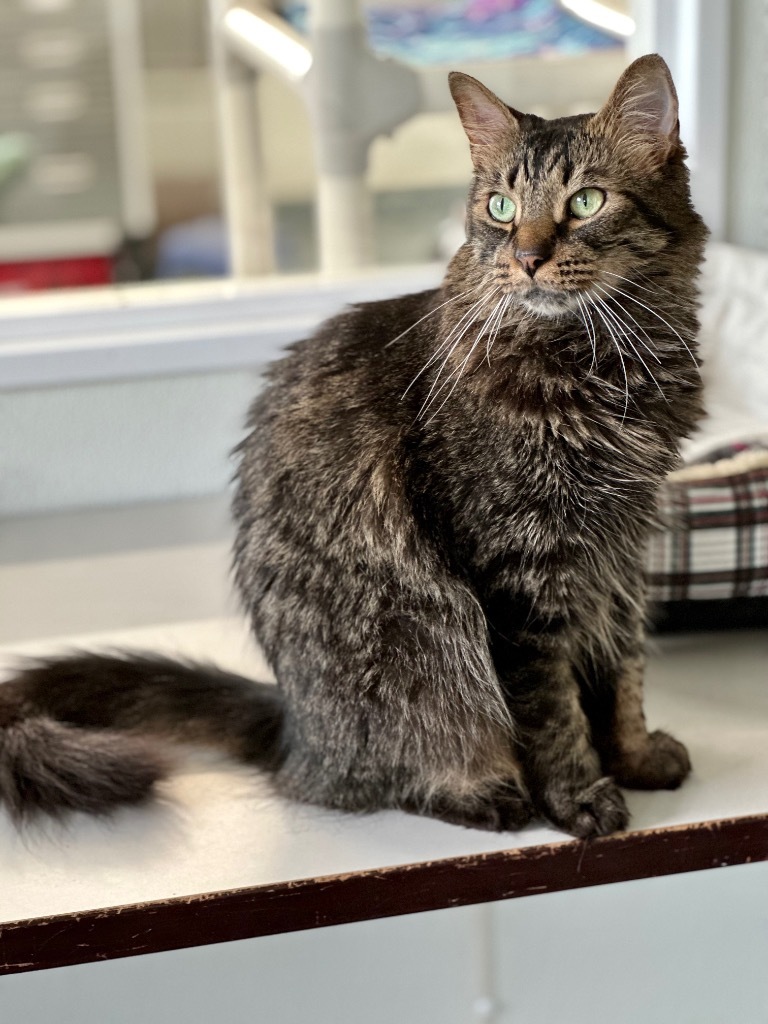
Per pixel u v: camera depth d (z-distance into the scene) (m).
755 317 1.93
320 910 1.06
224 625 1.61
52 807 1.17
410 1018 1.75
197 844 1.12
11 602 1.71
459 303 1.16
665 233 1.12
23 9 2.91
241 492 1.26
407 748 1.14
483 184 1.17
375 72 2.23
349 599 1.13
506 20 2.25
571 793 1.11
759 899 1.74
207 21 2.77
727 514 1.39
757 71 2.07
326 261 2.36
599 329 1.12
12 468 2.04
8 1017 1.70
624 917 1.78
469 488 1.09
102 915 1.03
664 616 1.44
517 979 1.75
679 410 1.15
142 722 1.28
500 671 1.12
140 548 1.91
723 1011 1.72
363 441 1.14
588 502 1.10
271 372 1.29
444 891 1.08
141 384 2.03
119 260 2.86
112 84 2.91
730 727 1.28
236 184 2.50
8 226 2.88
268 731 1.27
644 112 1.10
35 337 2.01
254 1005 1.74
